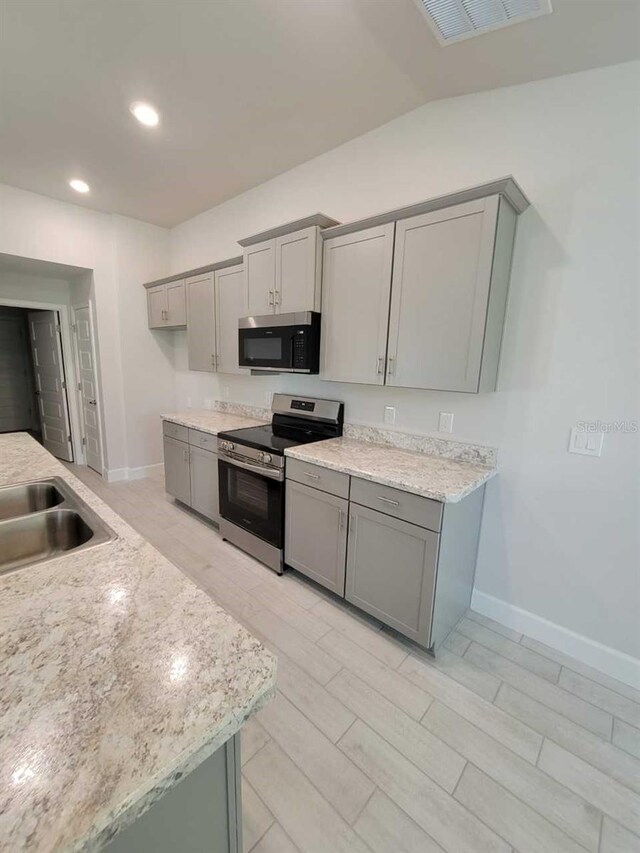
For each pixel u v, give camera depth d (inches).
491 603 85.0
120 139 98.0
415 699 64.2
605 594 71.2
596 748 57.1
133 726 22.5
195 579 96.4
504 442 79.2
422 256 73.5
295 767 53.2
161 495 154.3
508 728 59.8
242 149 102.0
